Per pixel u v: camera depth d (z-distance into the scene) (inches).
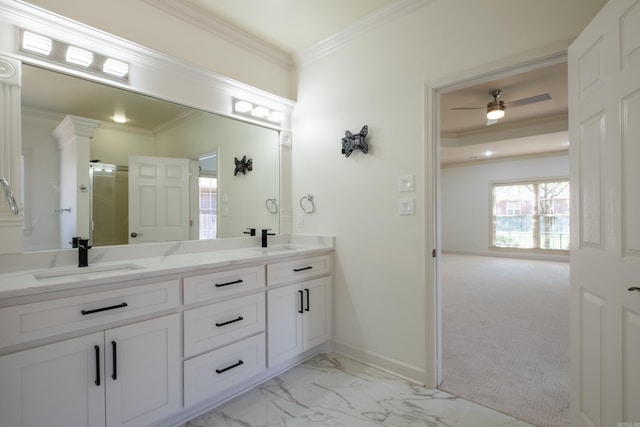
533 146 259.6
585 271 56.9
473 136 228.7
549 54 66.1
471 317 132.5
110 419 55.3
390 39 90.1
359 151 96.5
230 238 100.5
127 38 77.9
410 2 84.9
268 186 110.3
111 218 78.1
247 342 77.2
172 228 88.5
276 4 87.1
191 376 66.5
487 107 158.4
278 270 85.2
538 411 70.1
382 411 71.1
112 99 77.7
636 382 44.9
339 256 101.4
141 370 59.2
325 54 105.9
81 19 71.1
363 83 96.0
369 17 92.2
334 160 103.0
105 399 54.8
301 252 91.0
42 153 67.6
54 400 49.9
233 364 74.2
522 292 175.0
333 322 102.7
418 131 84.4
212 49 94.7
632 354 45.6
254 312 79.0
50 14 64.1
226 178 100.0
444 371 88.2
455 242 345.4
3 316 45.9
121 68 76.0
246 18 93.4
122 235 79.9
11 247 62.1
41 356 48.6
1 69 60.5
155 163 85.4
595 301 54.2
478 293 172.9
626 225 46.7
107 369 55.2
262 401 75.5
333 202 103.3
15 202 58.3
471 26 76.2
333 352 102.3
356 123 97.5
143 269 62.6
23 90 64.7
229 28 96.6
